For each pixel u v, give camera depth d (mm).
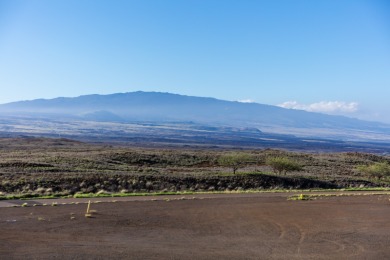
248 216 28750
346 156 107562
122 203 33344
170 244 20719
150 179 52969
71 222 24938
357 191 51000
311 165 88188
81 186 46875
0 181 44281
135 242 20891
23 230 22422
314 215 29672
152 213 28953
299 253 19672
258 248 20359
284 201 36969
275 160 66812
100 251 19031
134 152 91062
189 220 26797
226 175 60062
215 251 19672
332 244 21438
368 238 22875
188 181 54875
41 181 45812
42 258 17656
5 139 169000
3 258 17453
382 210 32531
